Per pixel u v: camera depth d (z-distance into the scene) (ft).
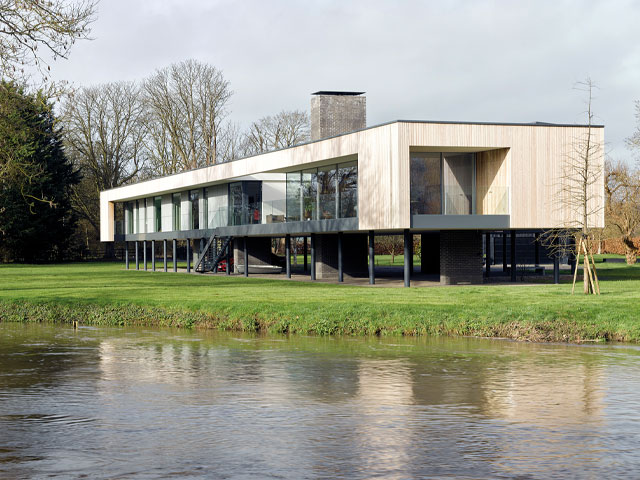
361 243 117.60
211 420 33.09
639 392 38.14
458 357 48.37
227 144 221.46
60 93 71.61
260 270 136.36
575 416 33.40
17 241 191.83
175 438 30.22
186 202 150.30
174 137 201.36
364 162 91.81
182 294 81.76
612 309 59.47
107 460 27.45
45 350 53.16
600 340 54.19
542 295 73.15
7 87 68.74
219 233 131.85
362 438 30.09
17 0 64.80
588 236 77.46
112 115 220.84
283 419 33.19
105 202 180.75
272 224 113.09
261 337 58.34
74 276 129.80
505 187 90.38
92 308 72.08
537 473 25.72
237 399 37.17
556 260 94.73
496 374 42.80
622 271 123.13
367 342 54.90
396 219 86.74
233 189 133.69
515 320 57.47
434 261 126.31
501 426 31.78
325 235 117.08
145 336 59.67
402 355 49.29
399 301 67.87
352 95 121.39
